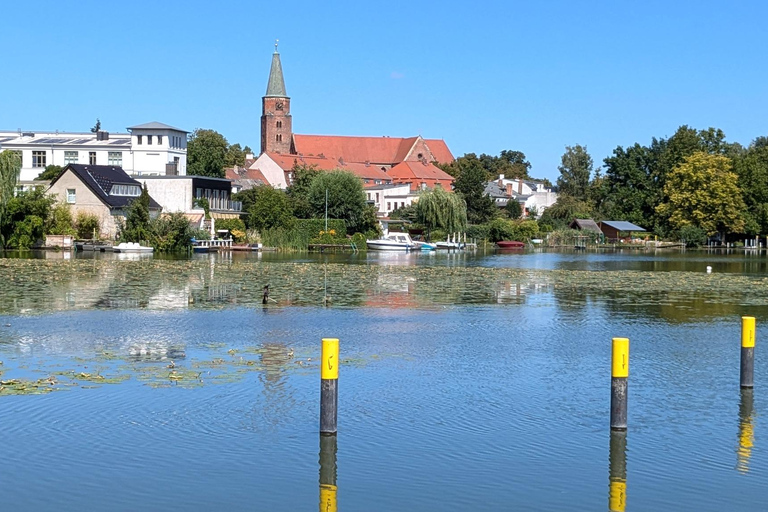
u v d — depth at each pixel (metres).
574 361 34.97
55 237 115.69
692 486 21.08
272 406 27.03
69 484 20.66
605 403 28.11
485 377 31.72
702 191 172.88
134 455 22.55
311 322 45.47
